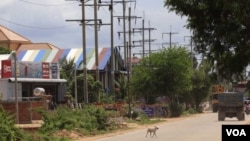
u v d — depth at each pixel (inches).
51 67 5511.8
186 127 4042.8
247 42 979.3
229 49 1015.6
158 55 6860.2
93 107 3966.5
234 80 1062.4
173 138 2903.5
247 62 1003.9
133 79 6934.1
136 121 4982.8
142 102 7652.6
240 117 5029.5
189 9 1019.3
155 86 6806.1
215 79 1077.1
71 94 6560.0
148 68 6860.2
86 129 3518.7
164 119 5915.4
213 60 1051.9
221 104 5059.1
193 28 1037.8
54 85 5551.2
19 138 2487.7
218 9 979.9
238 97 5022.1
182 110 6963.6
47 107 4188.0
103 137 3223.4
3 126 2362.2
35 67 5246.1
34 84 5211.6
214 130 3545.8
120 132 3688.5
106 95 6392.7
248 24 961.5
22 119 3735.2
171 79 6786.4
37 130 3203.7
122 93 7578.7
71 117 3555.6
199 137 2920.8
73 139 3080.7
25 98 4384.8
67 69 6732.3
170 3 1039.0
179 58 6815.9
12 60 4879.4
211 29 1019.3
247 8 933.8
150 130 3169.3
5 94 4719.5
